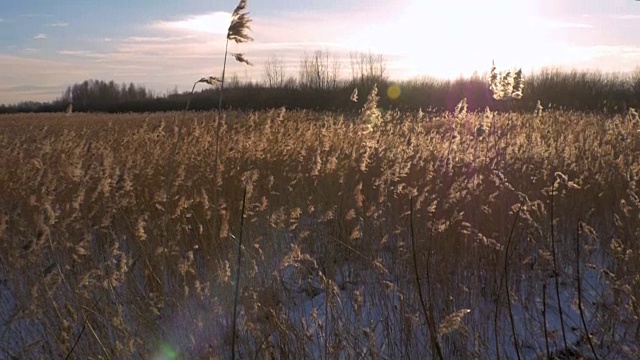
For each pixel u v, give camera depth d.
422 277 4.74
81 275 4.52
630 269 4.54
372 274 5.08
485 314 4.49
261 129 9.45
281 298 4.64
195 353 3.96
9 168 7.92
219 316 4.22
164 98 62.81
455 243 5.22
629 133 8.58
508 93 9.73
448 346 4.09
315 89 47.62
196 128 9.06
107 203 6.01
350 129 9.36
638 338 3.94
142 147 8.97
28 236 5.03
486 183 6.36
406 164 6.37
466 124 8.73
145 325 4.19
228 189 6.79
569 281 4.86
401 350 4.02
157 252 4.80
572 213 6.00
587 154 7.24
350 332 3.99
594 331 4.18
